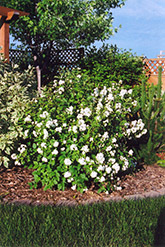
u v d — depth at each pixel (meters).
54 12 8.23
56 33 8.78
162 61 9.55
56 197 4.24
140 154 5.98
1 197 4.19
